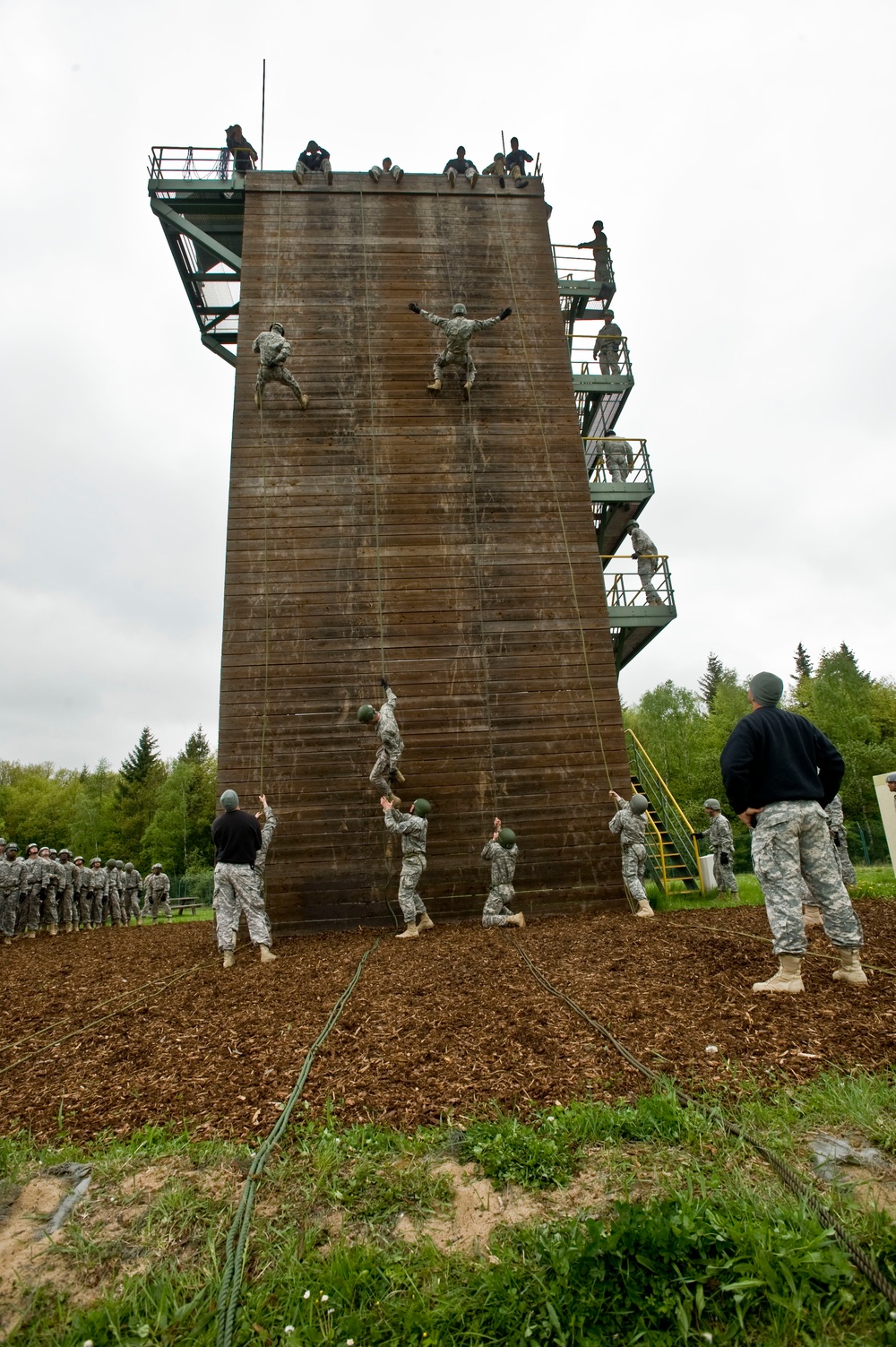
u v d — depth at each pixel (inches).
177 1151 134.6
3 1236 113.0
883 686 1936.5
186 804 1962.4
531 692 460.8
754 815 202.5
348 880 417.7
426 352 517.3
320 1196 116.4
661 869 600.1
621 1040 171.2
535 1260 98.1
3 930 617.6
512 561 482.0
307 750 434.6
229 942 319.9
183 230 565.6
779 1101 134.3
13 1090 176.1
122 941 531.2
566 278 706.2
